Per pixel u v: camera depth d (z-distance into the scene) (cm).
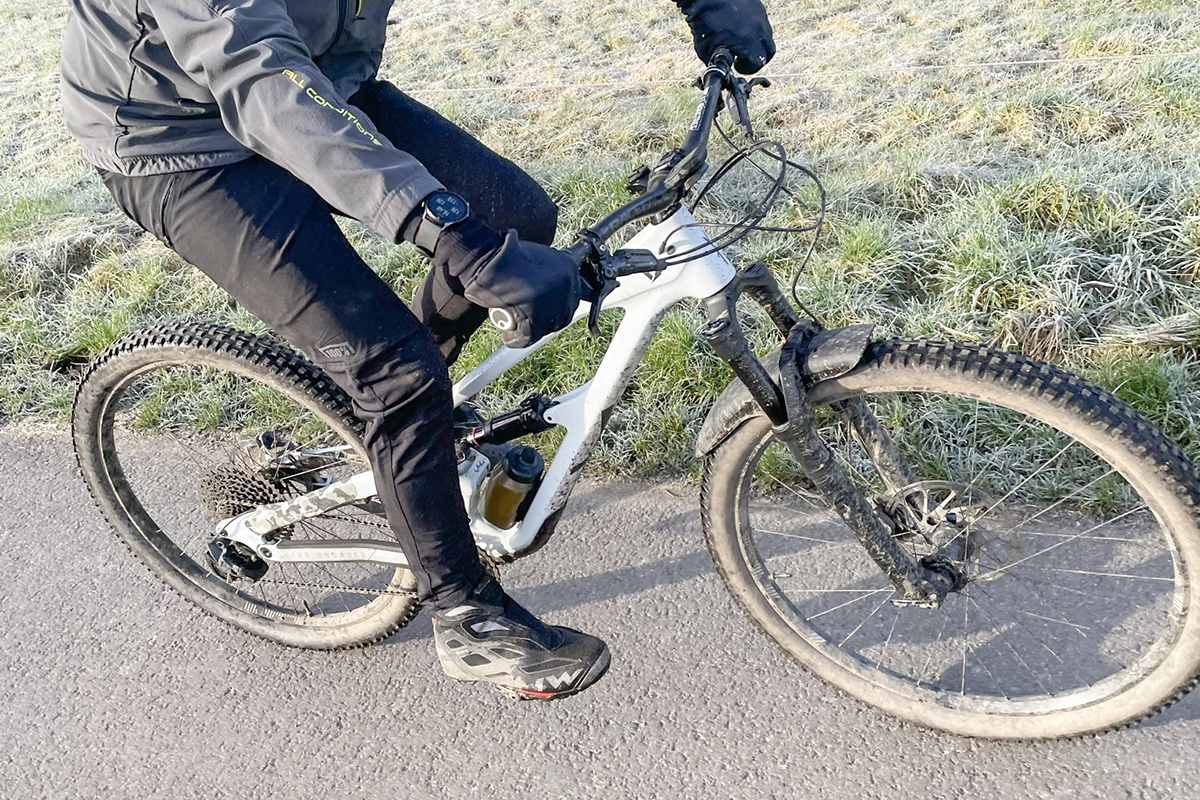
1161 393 293
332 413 232
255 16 166
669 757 228
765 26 204
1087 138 444
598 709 241
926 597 207
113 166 194
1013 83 506
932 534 209
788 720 232
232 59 163
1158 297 337
